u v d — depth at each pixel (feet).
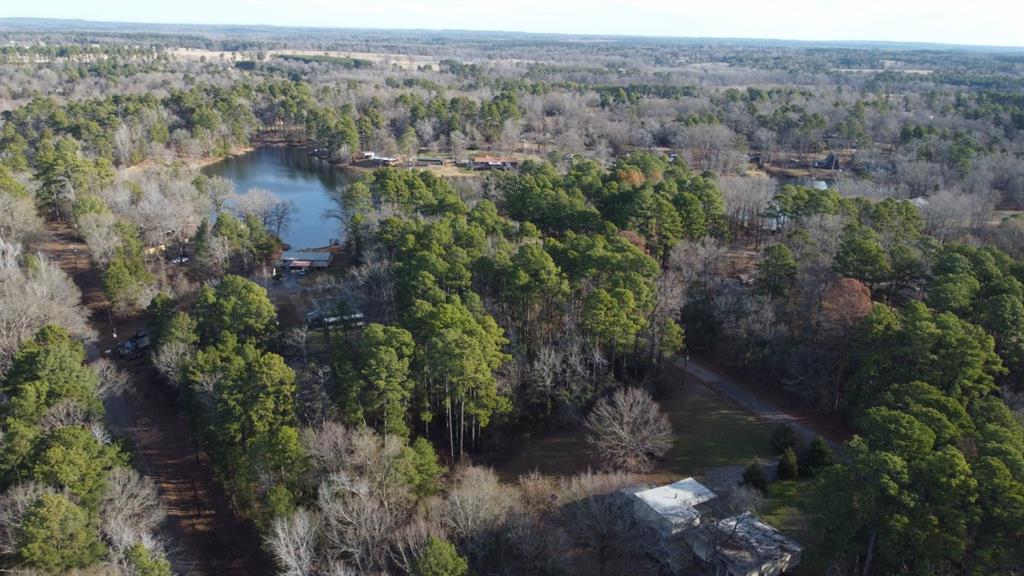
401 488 194.90
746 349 295.07
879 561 166.61
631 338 263.29
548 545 181.68
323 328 313.12
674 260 346.74
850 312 259.60
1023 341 243.40
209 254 385.09
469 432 254.06
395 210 427.33
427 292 278.26
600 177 481.46
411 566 163.43
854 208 384.88
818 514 175.63
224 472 219.82
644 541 189.78
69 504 174.40
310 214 561.84
